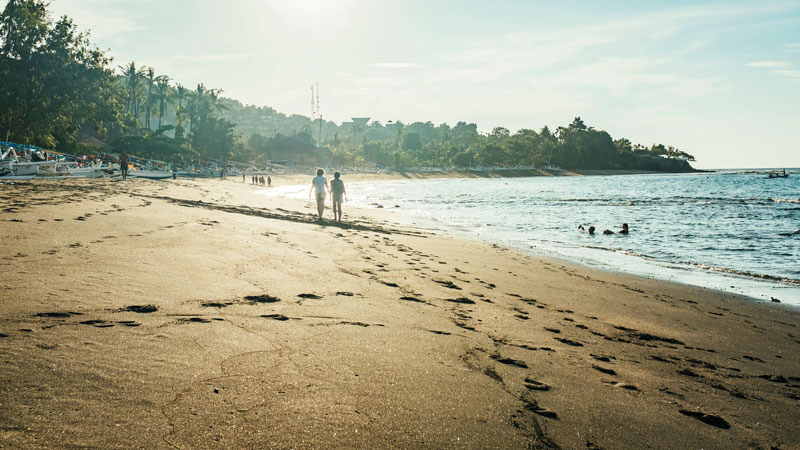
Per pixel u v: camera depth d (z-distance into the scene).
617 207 36.59
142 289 4.62
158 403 2.48
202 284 5.10
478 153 168.75
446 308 5.67
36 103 43.44
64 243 6.44
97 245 6.55
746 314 7.38
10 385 2.44
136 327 3.55
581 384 3.69
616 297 7.82
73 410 2.30
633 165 195.12
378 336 4.16
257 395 2.72
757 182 95.25
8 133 41.81
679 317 6.77
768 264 13.27
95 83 46.78
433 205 37.09
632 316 6.57
